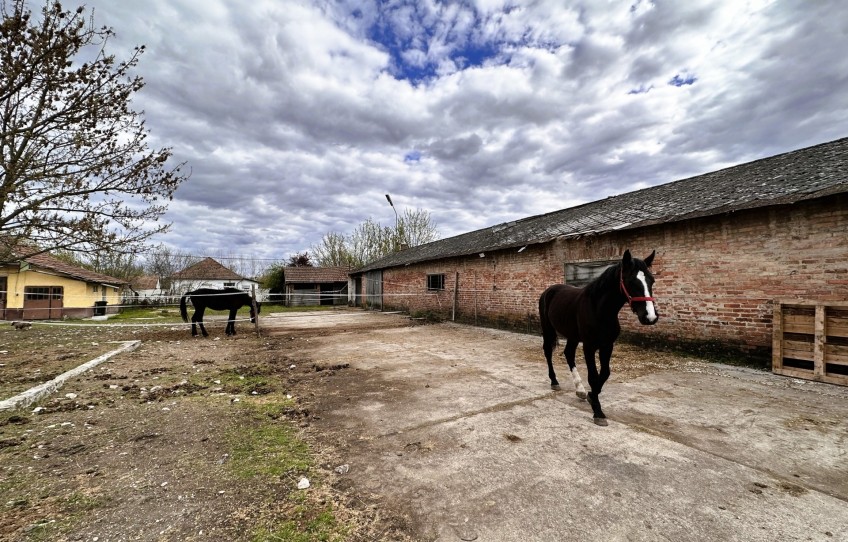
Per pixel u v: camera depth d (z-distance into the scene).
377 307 22.12
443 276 14.42
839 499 2.20
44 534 1.88
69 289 18.30
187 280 32.38
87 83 5.79
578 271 8.61
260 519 2.03
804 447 2.88
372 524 2.00
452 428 3.39
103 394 4.42
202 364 6.32
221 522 2.00
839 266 4.71
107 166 6.00
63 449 2.91
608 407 3.92
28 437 3.12
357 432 3.32
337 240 38.97
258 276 35.03
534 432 3.28
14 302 17.12
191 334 10.36
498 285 11.20
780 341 5.08
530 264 9.95
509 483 2.42
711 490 2.31
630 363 5.96
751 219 5.60
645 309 3.30
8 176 5.54
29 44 5.16
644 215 7.28
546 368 5.86
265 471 2.57
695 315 6.34
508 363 6.27
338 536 1.90
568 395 4.40
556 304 4.59
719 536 1.88
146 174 6.33
